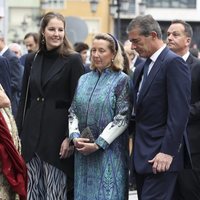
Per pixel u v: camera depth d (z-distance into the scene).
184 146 7.84
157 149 7.57
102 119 7.91
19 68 12.79
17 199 7.11
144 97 7.65
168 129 7.44
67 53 8.67
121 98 7.91
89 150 7.85
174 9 57.41
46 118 8.58
